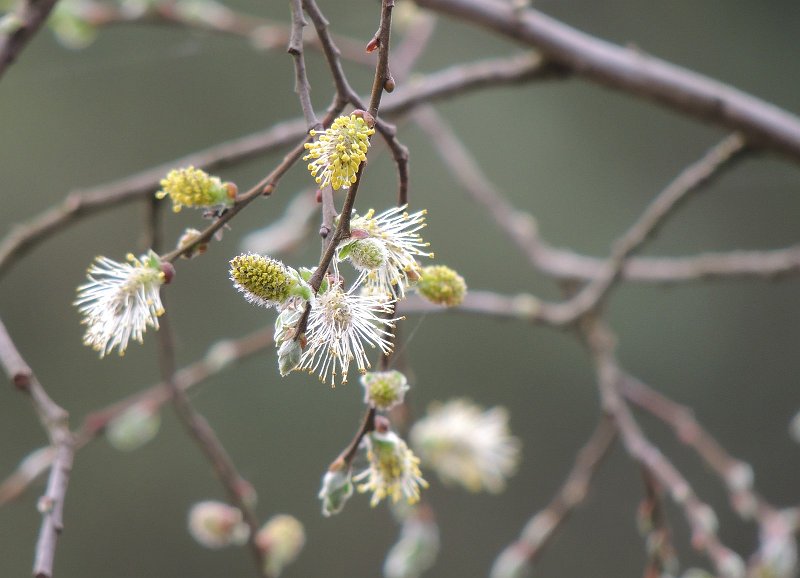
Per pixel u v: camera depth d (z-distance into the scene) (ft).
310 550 29.40
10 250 12.92
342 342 7.55
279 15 31.50
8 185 31.04
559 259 18.12
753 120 14.25
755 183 32.12
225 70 31.96
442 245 31.01
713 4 34.24
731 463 15.57
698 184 14.82
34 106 31.45
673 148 33.01
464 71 14.52
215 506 14.62
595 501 30.48
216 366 15.51
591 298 15.89
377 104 7.09
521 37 14.38
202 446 13.12
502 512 30.22
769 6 34.06
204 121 31.78
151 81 31.91
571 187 32.96
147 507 29.32
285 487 29.12
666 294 32.32
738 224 32.53
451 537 30.04
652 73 14.40
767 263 15.92
